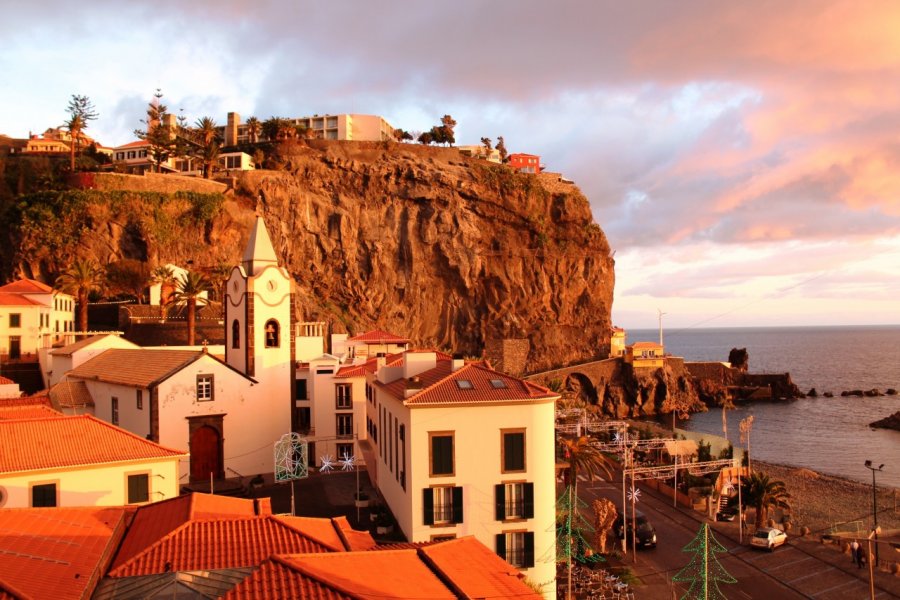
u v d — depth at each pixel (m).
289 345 67.31
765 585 49.84
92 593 23.00
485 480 42.41
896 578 51.16
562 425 97.06
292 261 151.38
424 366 51.84
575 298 178.38
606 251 182.50
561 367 170.00
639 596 47.25
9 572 21.86
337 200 159.75
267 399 65.69
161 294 110.19
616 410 162.62
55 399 65.88
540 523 42.81
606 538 58.28
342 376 71.56
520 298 169.50
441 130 188.38
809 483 95.75
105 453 40.16
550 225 176.50
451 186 166.00
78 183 128.50
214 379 61.44
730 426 150.75
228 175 149.50
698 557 52.53
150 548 26.42
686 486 71.31
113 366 67.44
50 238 120.81
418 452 41.78
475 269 164.38
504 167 175.00
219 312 107.38
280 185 150.62
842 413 169.38
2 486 36.69
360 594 20.66
